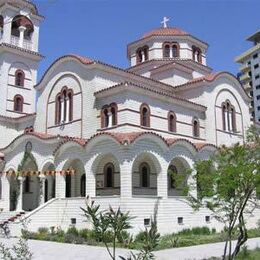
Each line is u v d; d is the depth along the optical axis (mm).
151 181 32812
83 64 35094
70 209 29656
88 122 33938
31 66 47469
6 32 45344
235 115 42906
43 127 38469
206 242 25297
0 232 28094
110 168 31891
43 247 21969
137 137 27922
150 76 46344
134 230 26359
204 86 39844
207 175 15359
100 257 18344
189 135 37375
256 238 28234
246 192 14750
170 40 47250
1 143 43031
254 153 15547
